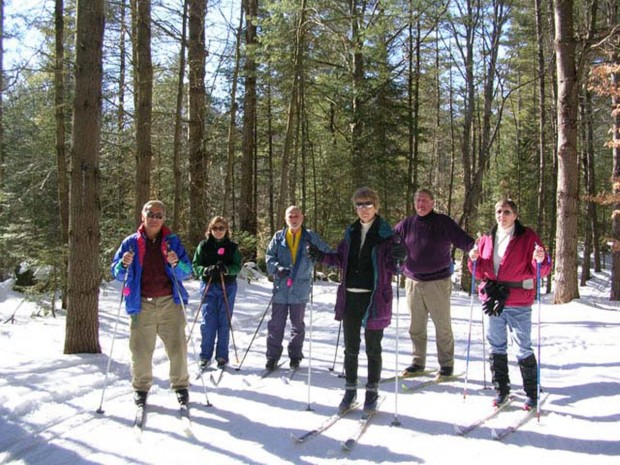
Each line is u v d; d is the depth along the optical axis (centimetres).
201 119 1429
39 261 910
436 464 320
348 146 1822
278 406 429
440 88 2680
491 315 424
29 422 379
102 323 775
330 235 1869
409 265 512
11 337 657
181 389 421
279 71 1368
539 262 402
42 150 1323
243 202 1712
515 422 388
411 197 1809
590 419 394
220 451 340
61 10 893
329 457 332
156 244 413
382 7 1205
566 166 1041
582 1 1413
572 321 825
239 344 681
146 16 990
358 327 406
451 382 498
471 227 2253
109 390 457
